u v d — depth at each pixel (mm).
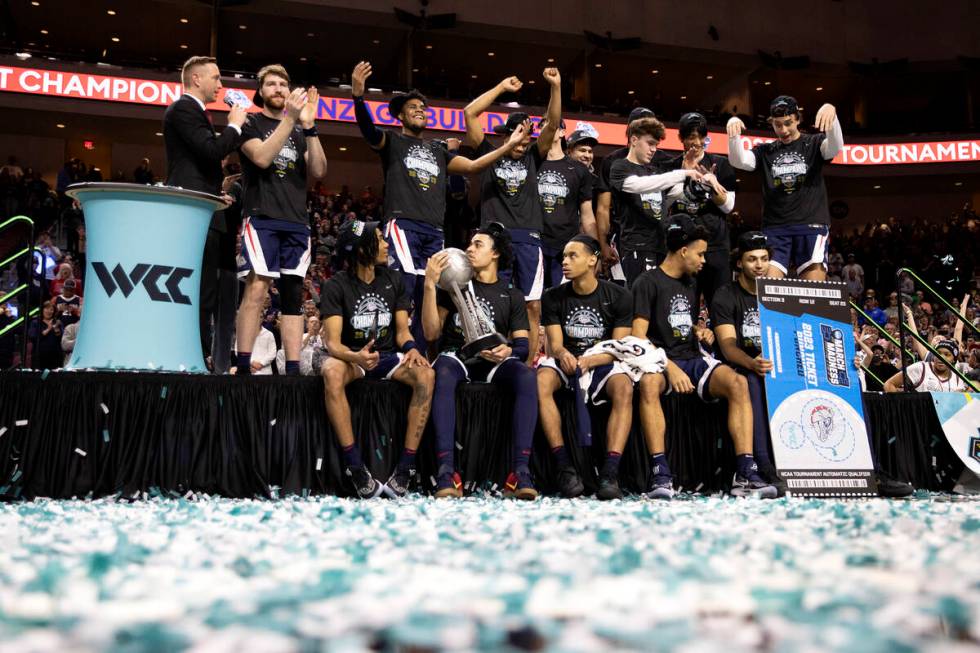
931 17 21828
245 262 4113
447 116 17906
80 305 7461
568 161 5305
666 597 966
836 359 3781
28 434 3283
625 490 3881
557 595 984
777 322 3750
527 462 3559
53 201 14961
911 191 21969
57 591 1030
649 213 4867
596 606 922
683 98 24094
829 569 1234
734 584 1077
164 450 3391
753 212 22500
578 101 19422
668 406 3943
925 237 19125
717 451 3961
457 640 758
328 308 3658
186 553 1443
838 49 21984
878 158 20594
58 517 2266
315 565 1265
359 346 3744
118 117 17094
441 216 4711
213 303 4559
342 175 20516
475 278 3936
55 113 17031
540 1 20562
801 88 23031
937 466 4121
